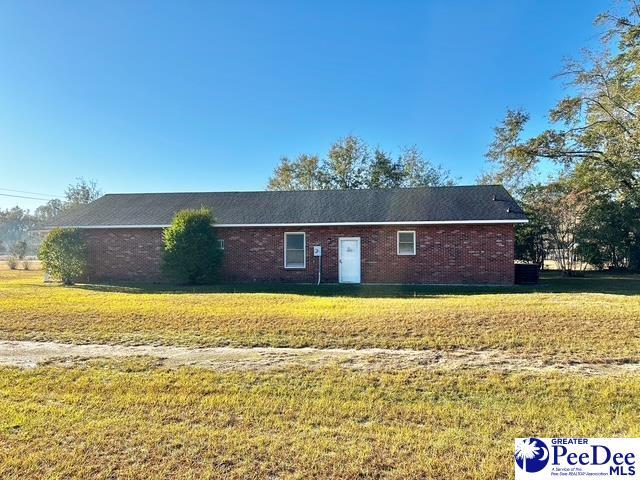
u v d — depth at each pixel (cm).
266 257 1891
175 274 1781
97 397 511
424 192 2072
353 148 3984
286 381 564
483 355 675
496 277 1744
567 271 2178
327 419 446
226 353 705
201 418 450
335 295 1388
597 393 506
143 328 879
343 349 720
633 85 2148
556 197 2292
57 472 346
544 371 591
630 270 2255
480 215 1753
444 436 405
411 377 572
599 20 2086
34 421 441
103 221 1988
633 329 802
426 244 1792
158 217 2000
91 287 1694
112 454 374
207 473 343
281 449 381
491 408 470
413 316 941
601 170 2297
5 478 337
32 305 1152
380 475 341
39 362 661
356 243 1844
